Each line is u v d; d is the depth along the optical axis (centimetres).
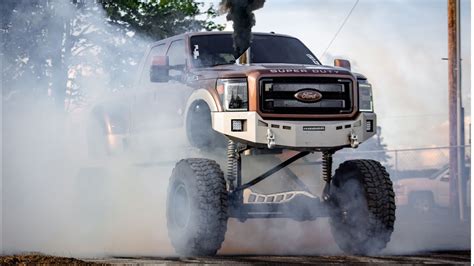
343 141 1080
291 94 1070
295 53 1232
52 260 926
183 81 1173
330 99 1081
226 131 1067
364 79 1114
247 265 961
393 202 1099
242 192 1102
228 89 1073
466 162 2142
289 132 1062
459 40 2233
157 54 1288
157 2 2358
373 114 1107
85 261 947
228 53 1200
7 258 930
